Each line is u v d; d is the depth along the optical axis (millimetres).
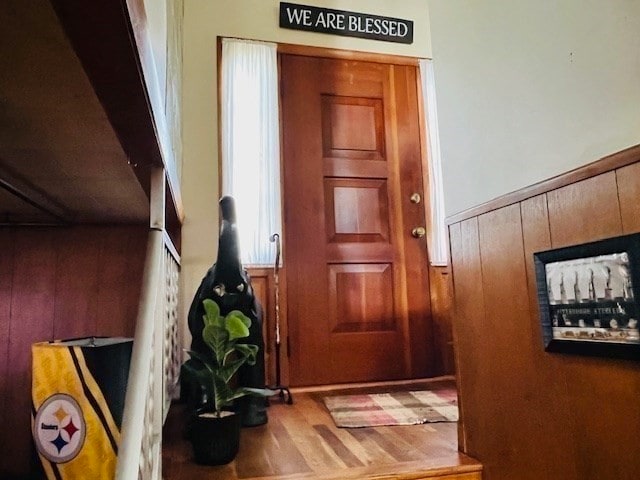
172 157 1606
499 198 1451
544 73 1286
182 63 2639
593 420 1113
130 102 792
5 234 1777
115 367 1321
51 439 1278
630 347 1010
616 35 1068
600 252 1086
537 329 1290
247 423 1966
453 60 1728
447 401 2350
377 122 2979
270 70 2793
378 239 2889
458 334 1658
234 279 1983
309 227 2783
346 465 1528
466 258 1620
